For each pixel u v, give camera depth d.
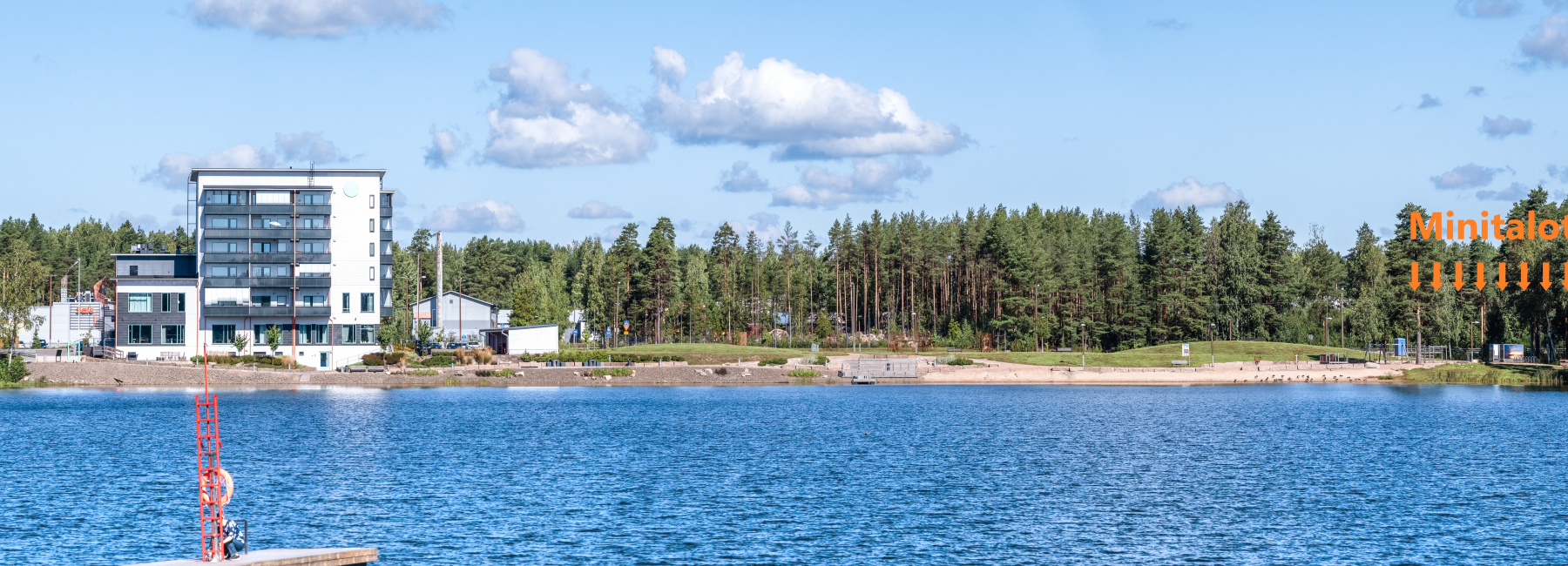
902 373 161.38
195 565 37.34
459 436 88.88
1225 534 50.94
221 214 151.88
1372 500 59.31
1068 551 47.62
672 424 99.94
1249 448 81.81
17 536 49.78
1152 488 63.59
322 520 53.72
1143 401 128.00
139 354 148.50
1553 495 60.62
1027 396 136.62
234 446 81.88
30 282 172.62
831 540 49.44
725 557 46.28
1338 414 111.75
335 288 155.62
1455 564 45.19
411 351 170.88
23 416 104.25
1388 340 187.12
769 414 111.19
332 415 107.25
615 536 49.94
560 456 76.25
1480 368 160.75
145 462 72.81
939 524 52.88
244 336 150.00
